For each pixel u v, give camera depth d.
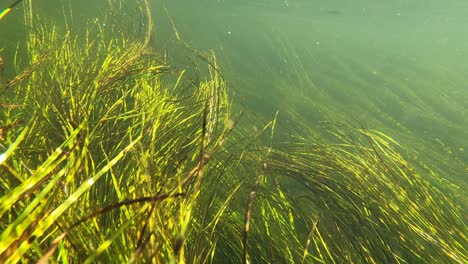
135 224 1.41
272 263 2.05
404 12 23.42
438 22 27.73
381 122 5.68
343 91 7.39
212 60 3.78
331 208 2.57
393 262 2.18
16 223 0.93
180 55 6.54
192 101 3.21
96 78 2.76
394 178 2.72
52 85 2.73
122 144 2.26
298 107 5.77
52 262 1.12
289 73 7.76
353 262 2.15
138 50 3.61
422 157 4.29
